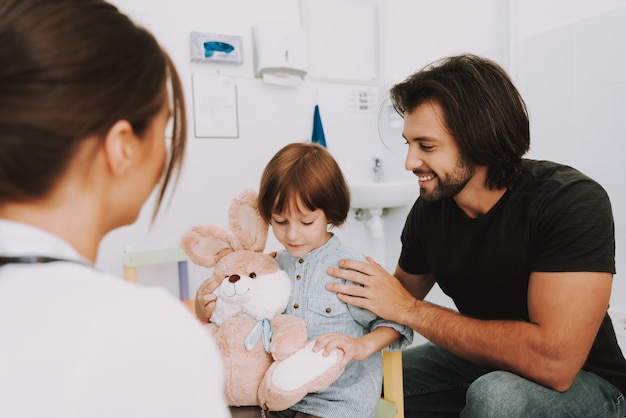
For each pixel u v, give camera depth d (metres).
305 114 2.30
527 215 0.89
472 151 0.88
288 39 2.07
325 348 0.81
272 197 0.91
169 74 0.39
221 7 2.07
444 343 0.89
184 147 0.40
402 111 0.97
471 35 1.96
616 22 1.41
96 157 0.33
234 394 0.85
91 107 0.31
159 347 0.30
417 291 1.20
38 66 0.29
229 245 0.95
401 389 0.97
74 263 0.32
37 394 0.27
